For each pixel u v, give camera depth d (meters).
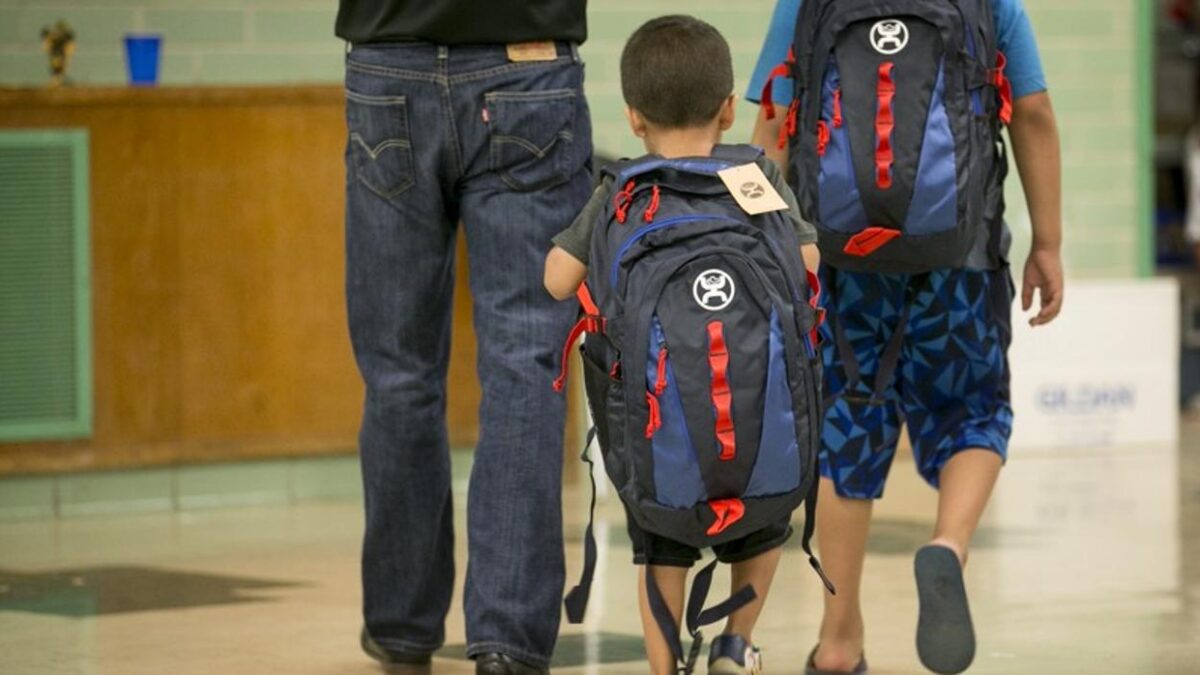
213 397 12.66
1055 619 8.30
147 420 12.52
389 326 7.11
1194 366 19.00
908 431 7.08
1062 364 15.33
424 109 6.86
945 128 6.48
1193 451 15.08
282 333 12.77
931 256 6.52
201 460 12.61
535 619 6.80
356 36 6.98
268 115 12.66
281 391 12.80
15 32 13.13
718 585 9.19
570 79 6.90
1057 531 10.96
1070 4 16.38
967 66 6.55
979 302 6.83
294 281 12.77
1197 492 12.65
